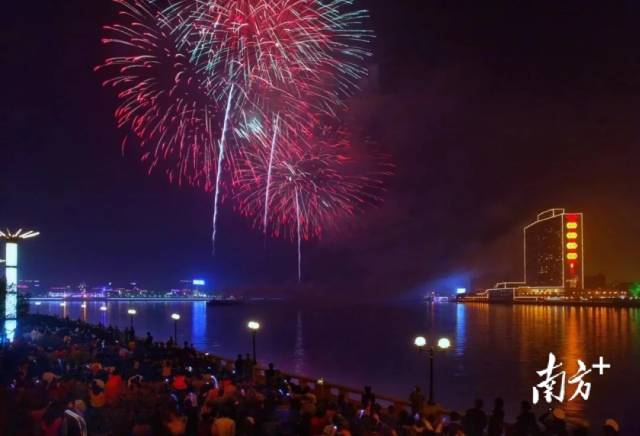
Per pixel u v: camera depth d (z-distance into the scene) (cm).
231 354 7356
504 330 13050
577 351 8338
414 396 1861
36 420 1030
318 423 1249
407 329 13300
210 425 1177
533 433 1495
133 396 1432
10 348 2473
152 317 16925
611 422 1305
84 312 19188
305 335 10994
